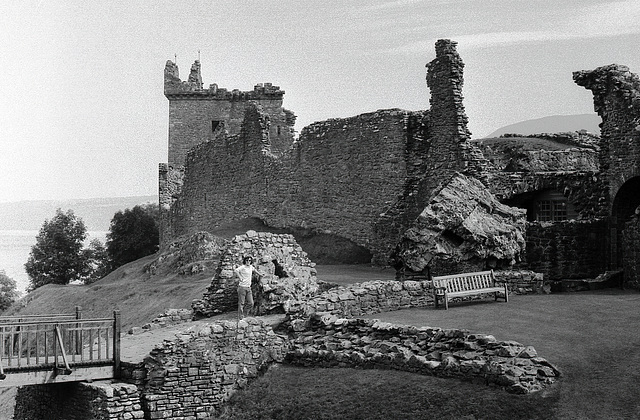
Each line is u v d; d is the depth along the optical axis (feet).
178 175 323.16
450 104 171.94
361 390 97.60
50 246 352.69
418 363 98.53
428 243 133.59
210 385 106.11
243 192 247.70
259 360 109.09
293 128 315.78
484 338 97.25
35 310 228.84
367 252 195.83
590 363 93.76
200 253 213.05
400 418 91.09
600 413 85.20
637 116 155.12
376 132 194.18
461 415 88.58
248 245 135.64
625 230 137.39
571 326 106.83
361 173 198.80
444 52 172.76
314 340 109.81
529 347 94.99
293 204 222.89
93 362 105.50
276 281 129.18
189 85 343.87
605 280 137.69
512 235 136.15
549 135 216.13
